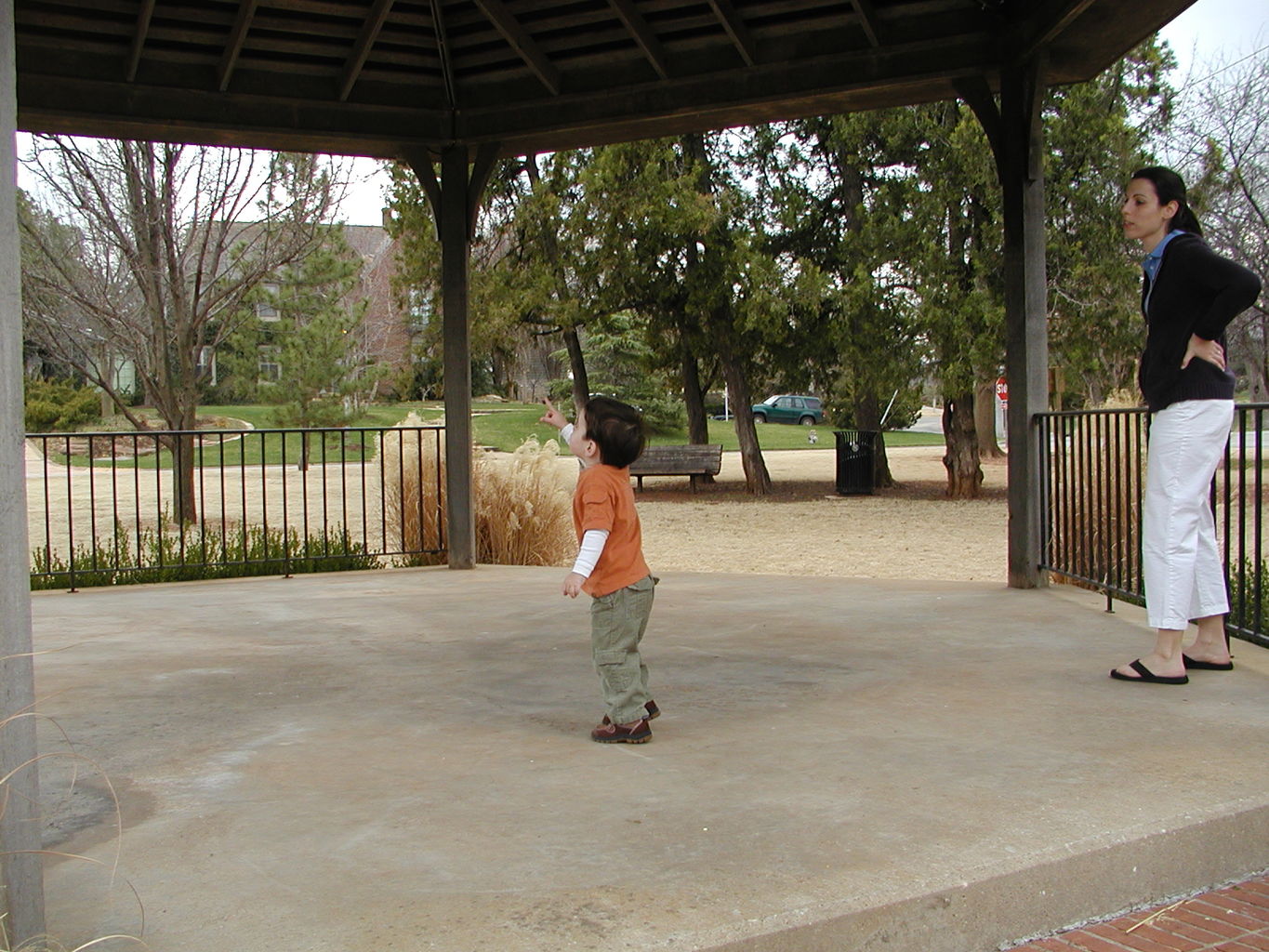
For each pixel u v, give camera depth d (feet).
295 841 8.91
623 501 11.26
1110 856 8.62
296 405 70.79
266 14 21.98
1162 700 13.00
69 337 44.57
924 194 54.95
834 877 8.03
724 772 10.50
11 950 6.71
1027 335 21.71
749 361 65.36
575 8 22.20
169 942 7.18
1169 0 18.38
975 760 10.74
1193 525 13.64
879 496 63.46
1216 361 13.34
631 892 7.81
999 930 8.11
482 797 9.92
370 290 102.89
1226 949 8.00
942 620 18.52
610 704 11.52
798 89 22.61
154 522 44.16
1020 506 22.04
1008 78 21.39
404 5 22.79
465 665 15.71
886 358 57.93
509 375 153.07
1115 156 51.96
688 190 56.95
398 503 30.91
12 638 6.86
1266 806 9.43
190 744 11.82
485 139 25.57
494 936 7.19
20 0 20.53
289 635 18.29
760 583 23.95
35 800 6.98
